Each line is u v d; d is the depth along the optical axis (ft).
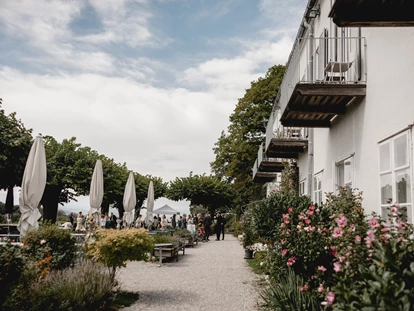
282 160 60.18
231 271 38.83
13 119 68.49
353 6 18.69
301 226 22.97
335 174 33.63
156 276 35.65
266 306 22.30
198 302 25.14
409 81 20.24
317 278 20.04
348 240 16.05
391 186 22.49
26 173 34.19
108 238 26.27
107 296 23.35
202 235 86.48
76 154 90.94
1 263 15.75
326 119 35.27
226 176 132.36
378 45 24.41
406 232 15.06
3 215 74.28
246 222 50.67
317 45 41.93
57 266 26.40
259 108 110.01
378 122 24.32
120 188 106.42
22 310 17.49
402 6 18.60
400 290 9.85
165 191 145.07
